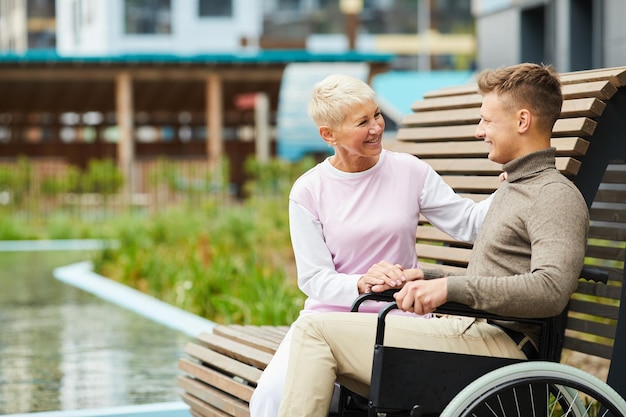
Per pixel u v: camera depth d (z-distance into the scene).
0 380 7.45
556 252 3.71
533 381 3.70
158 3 33.69
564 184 3.85
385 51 39.97
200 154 30.73
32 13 35.78
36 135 32.44
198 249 14.22
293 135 28.89
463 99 5.71
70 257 17.39
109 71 25.56
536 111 3.93
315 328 3.94
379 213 4.34
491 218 4.01
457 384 3.83
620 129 4.54
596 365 7.03
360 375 3.96
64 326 10.02
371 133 4.23
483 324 4.06
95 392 6.98
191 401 5.20
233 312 10.13
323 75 28.92
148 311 10.90
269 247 16.00
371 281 4.03
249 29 34.16
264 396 4.12
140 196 24.14
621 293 4.57
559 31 17.48
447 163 5.54
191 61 25.47
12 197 22.70
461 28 40.34
